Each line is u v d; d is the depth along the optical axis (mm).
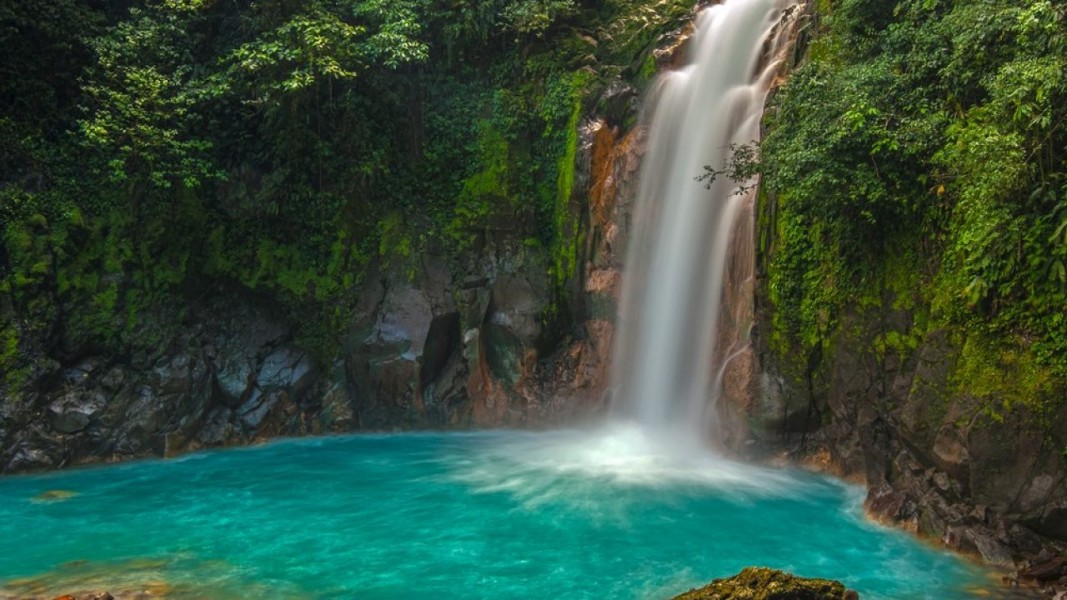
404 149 17984
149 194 15969
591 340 16812
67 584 8781
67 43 16047
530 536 10359
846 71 11594
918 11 11633
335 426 16594
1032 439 9000
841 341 12016
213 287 16859
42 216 14672
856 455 12203
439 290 16938
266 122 16781
